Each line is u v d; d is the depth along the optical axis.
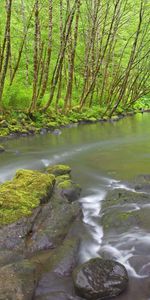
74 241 5.53
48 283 4.63
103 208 6.75
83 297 4.38
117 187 7.97
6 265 4.72
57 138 14.52
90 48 20.88
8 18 13.68
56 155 11.39
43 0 18.38
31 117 16.16
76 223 6.17
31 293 4.35
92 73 21.31
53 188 7.22
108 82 25.88
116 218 6.25
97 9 19.98
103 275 4.51
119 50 27.88
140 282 4.67
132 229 5.96
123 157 10.98
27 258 5.12
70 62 18.70
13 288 4.29
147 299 4.40
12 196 6.26
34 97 16.06
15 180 7.18
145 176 8.25
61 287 4.57
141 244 5.53
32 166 9.96
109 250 5.40
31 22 20.83
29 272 4.63
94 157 11.06
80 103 20.33
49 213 6.21
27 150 12.10
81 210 6.60
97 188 7.94
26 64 20.28
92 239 5.72
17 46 21.52
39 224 5.86
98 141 13.96
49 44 17.02
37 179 7.10
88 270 4.54
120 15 23.89
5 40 14.23
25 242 5.39
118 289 4.43
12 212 5.84
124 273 4.60
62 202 6.72
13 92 16.28
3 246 5.23
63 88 23.05
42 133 15.38
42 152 11.84
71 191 7.25
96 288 4.37
